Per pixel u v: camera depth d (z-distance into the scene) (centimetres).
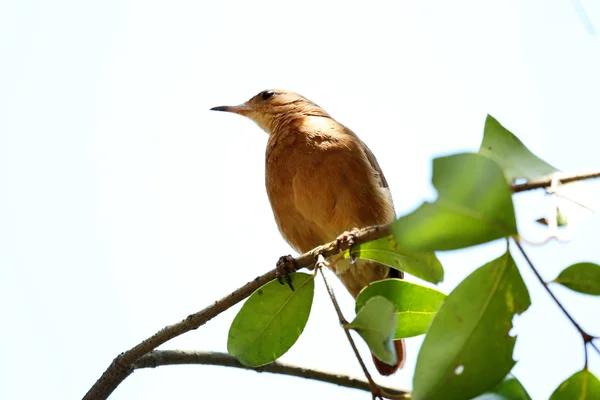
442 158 482
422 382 538
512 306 545
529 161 617
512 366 541
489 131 634
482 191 485
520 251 516
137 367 955
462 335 543
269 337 784
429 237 492
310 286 783
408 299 739
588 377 550
